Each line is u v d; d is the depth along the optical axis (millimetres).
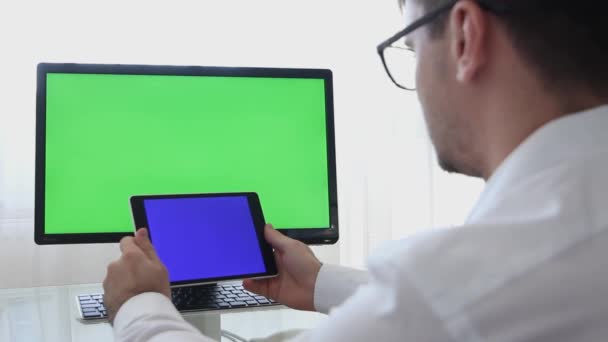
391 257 387
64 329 994
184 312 879
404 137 1833
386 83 1801
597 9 416
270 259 879
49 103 926
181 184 973
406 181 1847
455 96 493
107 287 673
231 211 878
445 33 495
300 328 912
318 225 1016
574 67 428
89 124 939
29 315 1011
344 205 1796
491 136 476
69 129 933
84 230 935
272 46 1724
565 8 420
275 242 884
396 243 421
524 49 438
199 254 833
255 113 998
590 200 373
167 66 967
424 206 1857
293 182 1010
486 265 359
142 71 958
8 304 1050
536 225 369
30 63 1531
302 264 873
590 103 435
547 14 424
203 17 1665
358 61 1787
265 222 944
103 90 945
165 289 681
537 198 391
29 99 1527
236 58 1697
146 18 1622
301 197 1012
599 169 387
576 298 342
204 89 981
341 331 372
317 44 1759
